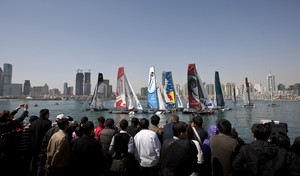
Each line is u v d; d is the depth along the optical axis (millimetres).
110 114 74312
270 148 4223
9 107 135000
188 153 4539
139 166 6199
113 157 6062
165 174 4621
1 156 6359
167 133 6840
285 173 4090
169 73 76000
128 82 76375
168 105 76250
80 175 5359
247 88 115938
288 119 60500
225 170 5035
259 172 4070
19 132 7152
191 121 6852
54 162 5672
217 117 63094
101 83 91812
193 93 65062
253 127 4684
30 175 7191
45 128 7430
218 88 80750
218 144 5223
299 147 4715
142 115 68562
